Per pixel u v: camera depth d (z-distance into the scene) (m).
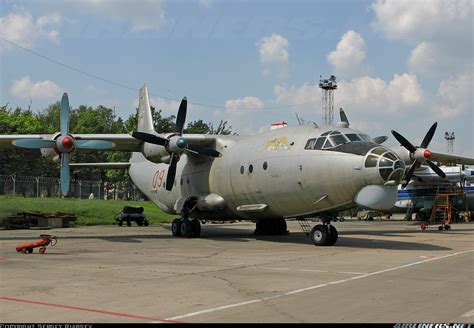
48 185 47.59
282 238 22.55
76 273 11.21
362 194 16.66
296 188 18.44
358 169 16.56
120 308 7.58
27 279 10.31
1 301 8.07
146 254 15.51
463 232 27.89
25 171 57.62
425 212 45.41
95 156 67.31
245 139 21.91
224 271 11.61
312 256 14.94
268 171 19.38
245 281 10.14
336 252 16.17
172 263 13.16
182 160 25.06
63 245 18.72
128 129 63.47
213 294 8.72
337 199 17.50
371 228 33.31
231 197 21.73
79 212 38.12
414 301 8.15
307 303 7.98
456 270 11.83
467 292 8.96
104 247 17.91
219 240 21.34
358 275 10.98
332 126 18.72
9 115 69.38
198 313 7.26
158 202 27.55
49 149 22.02
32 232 27.12
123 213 35.09
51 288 9.27
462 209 45.72
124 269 11.91
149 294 8.70
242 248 17.58
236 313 7.27
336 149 17.39
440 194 41.75
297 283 9.90
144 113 27.19
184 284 9.75
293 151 18.58
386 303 7.99
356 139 17.67
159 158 22.66
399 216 65.19
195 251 16.48
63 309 7.50
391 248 17.59
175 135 22.02
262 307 7.68
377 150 16.59
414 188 45.72
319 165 17.52
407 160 27.97
